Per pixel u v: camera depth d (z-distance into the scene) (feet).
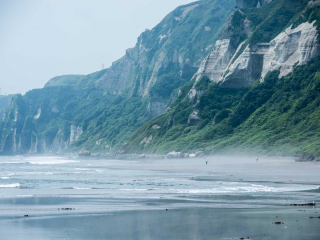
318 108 331.77
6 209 94.73
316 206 96.37
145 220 80.69
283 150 305.73
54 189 138.21
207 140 411.34
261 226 72.64
